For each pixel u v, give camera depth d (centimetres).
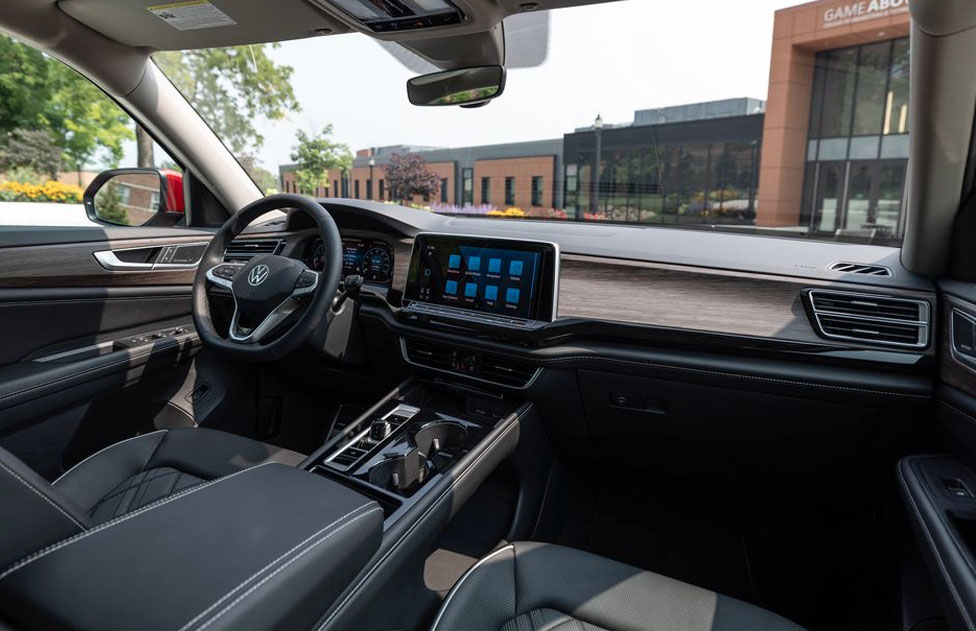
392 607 110
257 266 155
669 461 180
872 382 140
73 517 74
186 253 223
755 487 176
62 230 186
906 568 126
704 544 183
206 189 243
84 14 175
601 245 175
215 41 193
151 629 62
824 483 162
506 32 170
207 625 63
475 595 110
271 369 228
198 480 143
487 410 174
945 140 117
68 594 65
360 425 161
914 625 114
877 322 140
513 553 122
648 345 163
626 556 180
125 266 200
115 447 152
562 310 168
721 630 104
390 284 193
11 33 178
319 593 77
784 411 153
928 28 103
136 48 200
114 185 237
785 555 178
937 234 132
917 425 140
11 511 67
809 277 149
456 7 146
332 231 149
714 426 163
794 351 148
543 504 186
